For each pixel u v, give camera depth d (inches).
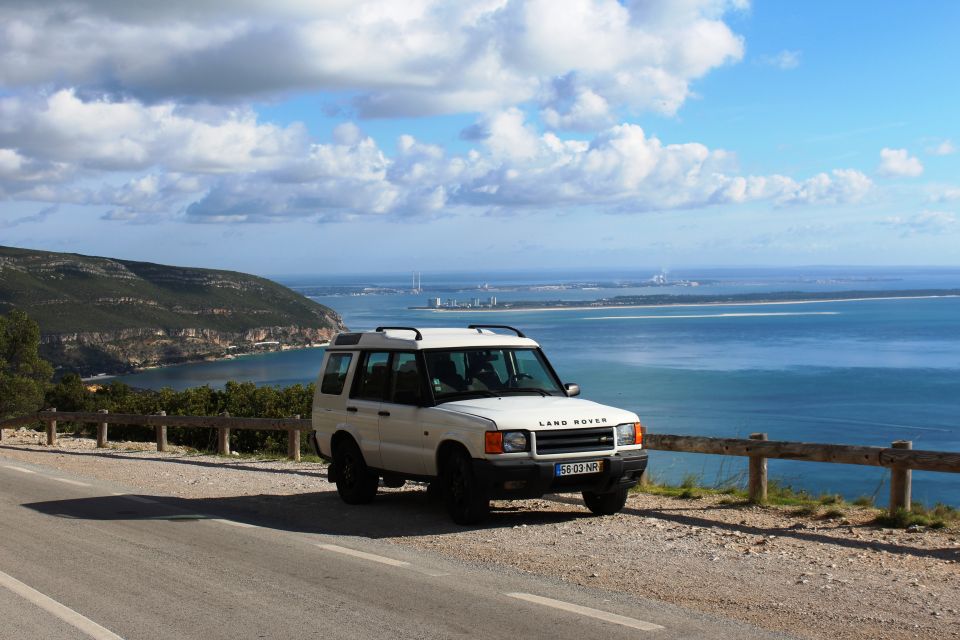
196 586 256.5
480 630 208.4
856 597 238.8
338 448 429.4
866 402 5398.6
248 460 669.3
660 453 2581.2
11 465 651.5
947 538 319.9
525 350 407.2
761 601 234.7
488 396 382.0
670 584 254.4
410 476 386.0
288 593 246.7
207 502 436.1
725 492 436.5
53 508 419.2
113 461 683.4
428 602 234.8
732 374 7003.0
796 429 4303.6
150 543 325.1
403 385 389.1
